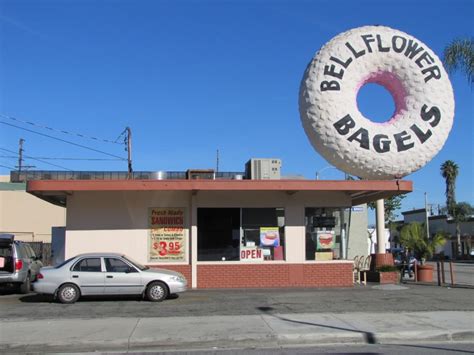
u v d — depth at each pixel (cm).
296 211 1900
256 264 1858
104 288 1484
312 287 1853
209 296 1603
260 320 1135
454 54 2014
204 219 1873
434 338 1012
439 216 7969
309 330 1027
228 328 1051
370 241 3328
